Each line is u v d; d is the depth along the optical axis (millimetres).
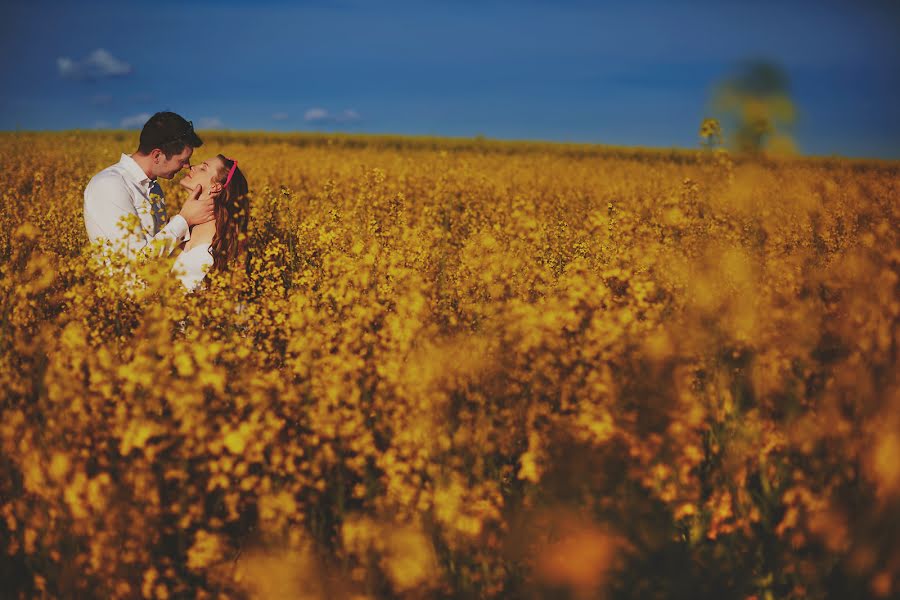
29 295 3562
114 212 4266
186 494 2174
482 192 10297
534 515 2248
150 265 3438
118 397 2361
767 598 2189
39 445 2223
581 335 2883
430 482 2297
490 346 2748
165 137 4398
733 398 2648
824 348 2838
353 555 2203
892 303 2633
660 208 7445
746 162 9430
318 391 2523
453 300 3869
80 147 19266
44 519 2066
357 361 2607
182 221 4109
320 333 3000
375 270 3928
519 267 4160
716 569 2260
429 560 2076
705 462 2584
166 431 2250
